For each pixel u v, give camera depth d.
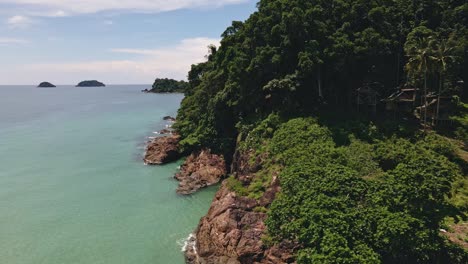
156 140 82.81
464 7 59.09
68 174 65.00
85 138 98.31
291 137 46.31
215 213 39.41
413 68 47.97
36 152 81.38
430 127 50.28
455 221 32.09
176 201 52.09
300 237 27.20
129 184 59.59
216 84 72.12
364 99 53.97
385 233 26.36
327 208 27.97
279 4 58.41
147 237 41.25
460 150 44.22
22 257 37.28
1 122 129.75
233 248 34.75
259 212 37.59
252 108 61.56
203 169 62.19
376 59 55.31
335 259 24.47
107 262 36.16
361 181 30.81
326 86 57.03
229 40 71.31
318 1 58.34
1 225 44.56
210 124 69.38
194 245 39.22
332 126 49.25
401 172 30.97
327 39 53.06
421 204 28.89
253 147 51.78
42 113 160.62
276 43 57.09
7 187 58.03
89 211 48.59
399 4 61.84
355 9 55.62
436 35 54.59
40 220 45.91
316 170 33.22
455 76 55.22
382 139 45.62
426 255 26.19
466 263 27.19
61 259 36.81
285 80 52.69
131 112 164.38
